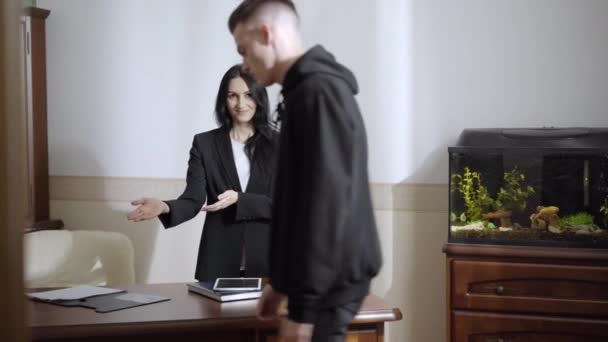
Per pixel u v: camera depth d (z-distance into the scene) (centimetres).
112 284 355
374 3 383
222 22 401
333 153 156
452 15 376
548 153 310
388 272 386
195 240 405
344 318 170
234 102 307
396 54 382
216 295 231
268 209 296
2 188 82
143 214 280
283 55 181
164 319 205
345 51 387
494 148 315
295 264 154
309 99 161
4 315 82
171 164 407
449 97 379
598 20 362
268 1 181
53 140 414
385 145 385
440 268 381
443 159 379
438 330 382
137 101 408
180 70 405
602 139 314
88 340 201
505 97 373
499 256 316
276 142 308
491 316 318
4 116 82
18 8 83
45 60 399
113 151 411
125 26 407
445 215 380
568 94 367
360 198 164
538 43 369
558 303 311
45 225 393
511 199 317
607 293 307
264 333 211
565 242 313
